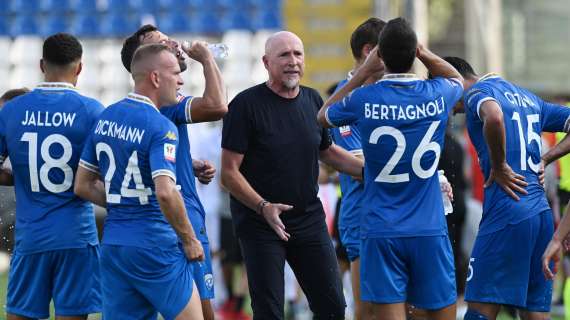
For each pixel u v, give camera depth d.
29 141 18.67
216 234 34.22
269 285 19.52
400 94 17.30
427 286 17.53
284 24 53.25
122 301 17.02
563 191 31.94
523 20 66.94
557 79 66.12
